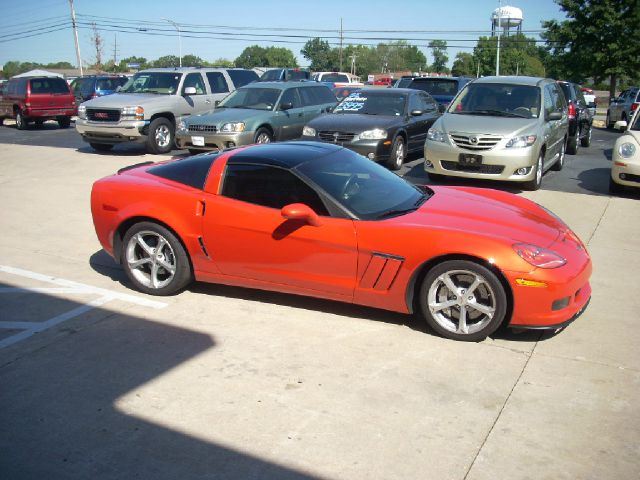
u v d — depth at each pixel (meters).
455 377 3.88
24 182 10.70
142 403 3.61
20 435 3.30
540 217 4.92
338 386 3.77
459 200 5.11
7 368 4.04
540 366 4.02
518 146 9.15
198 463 3.05
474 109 10.11
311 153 5.17
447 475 2.94
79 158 13.45
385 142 10.99
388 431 3.30
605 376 3.88
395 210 4.76
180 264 5.13
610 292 5.35
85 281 5.71
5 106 21.69
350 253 4.51
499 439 3.22
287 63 136.88
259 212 4.78
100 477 2.96
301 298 5.23
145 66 100.81
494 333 4.54
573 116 13.28
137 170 5.65
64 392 3.73
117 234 5.39
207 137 12.02
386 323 4.71
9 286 5.57
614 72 33.03
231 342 4.39
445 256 4.29
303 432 3.30
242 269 4.94
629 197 9.19
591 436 3.25
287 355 4.18
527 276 4.11
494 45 62.62
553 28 35.34
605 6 32.91
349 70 130.62
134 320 4.79
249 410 3.52
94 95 26.30
